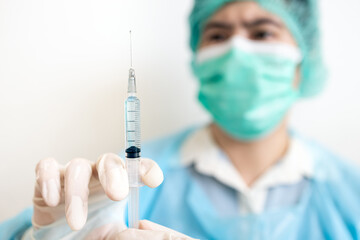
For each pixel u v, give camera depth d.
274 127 1.04
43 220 0.62
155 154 1.16
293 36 1.03
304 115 1.25
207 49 1.04
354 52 1.20
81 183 0.53
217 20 1.01
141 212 1.01
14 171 1.13
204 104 1.09
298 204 0.99
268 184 1.01
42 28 1.12
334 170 1.08
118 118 1.17
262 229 0.95
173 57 1.23
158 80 1.23
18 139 1.13
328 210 0.98
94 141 1.16
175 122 1.26
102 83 1.16
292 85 1.06
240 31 1.00
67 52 1.14
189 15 1.09
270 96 0.99
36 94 1.13
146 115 1.23
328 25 1.21
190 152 1.10
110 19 1.16
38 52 1.12
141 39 1.20
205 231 0.98
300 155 1.06
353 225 0.97
